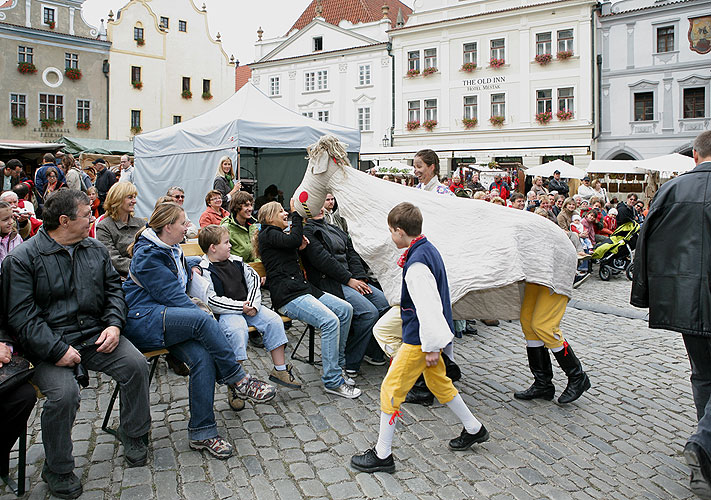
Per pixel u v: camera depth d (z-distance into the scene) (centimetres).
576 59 2861
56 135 3269
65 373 301
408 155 2822
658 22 2778
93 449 343
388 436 321
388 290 412
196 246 604
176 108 3762
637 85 2855
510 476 323
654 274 321
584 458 350
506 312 436
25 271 304
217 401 420
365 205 442
